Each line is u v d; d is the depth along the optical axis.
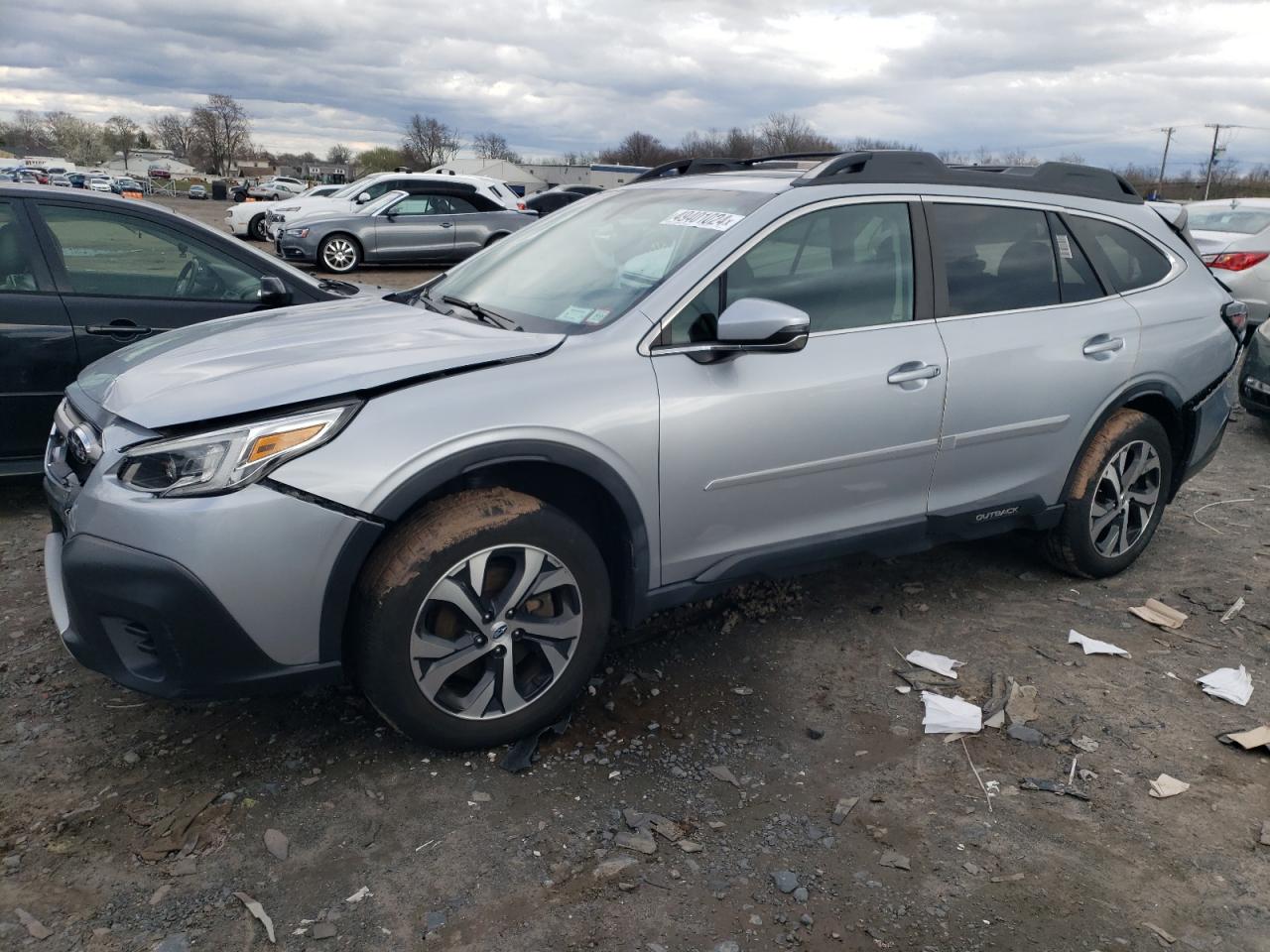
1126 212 4.23
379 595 2.63
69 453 2.94
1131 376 4.03
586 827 2.63
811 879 2.46
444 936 2.25
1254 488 5.81
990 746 3.06
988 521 3.85
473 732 2.86
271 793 2.74
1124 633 3.86
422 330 3.20
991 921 2.33
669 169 4.32
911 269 3.55
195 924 2.27
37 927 2.24
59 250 4.88
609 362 2.95
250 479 2.48
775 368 3.18
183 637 2.49
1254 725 3.21
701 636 3.75
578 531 2.90
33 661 3.45
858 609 4.02
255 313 3.84
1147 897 2.42
